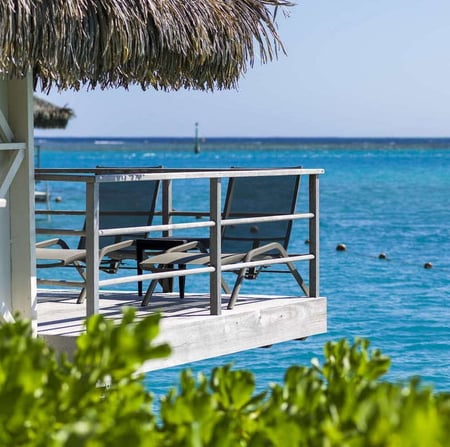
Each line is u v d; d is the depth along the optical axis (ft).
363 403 8.58
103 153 526.98
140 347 9.58
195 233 101.55
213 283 29.22
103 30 24.03
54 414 9.33
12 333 11.05
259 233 33.91
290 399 10.02
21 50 22.45
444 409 8.68
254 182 34.37
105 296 34.63
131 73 26.18
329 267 78.33
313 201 33.22
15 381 9.05
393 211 142.61
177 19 26.27
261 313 30.66
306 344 45.11
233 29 28.22
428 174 270.46
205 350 28.50
